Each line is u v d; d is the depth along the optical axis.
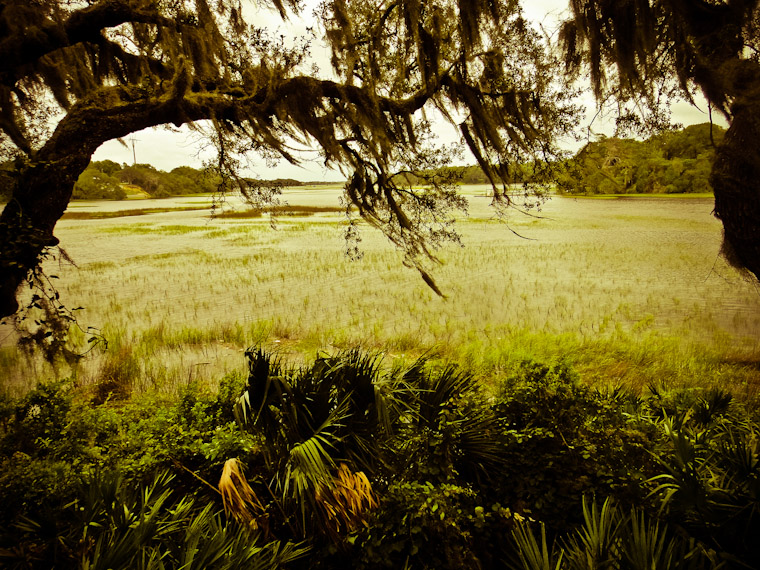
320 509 2.67
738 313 11.16
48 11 3.88
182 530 2.62
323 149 4.79
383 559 2.67
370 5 4.66
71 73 4.70
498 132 4.94
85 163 3.47
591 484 3.14
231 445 3.40
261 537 2.79
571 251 21.27
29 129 4.73
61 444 3.77
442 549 2.71
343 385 3.08
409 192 5.55
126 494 2.76
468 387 3.91
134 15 3.95
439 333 9.90
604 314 11.41
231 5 4.42
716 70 3.39
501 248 22.52
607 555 2.10
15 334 9.17
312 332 9.80
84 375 7.36
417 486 2.98
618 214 40.66
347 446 2.99
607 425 3.67
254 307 12.38
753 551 2.38
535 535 2.97
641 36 3.76
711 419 4.24
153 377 7.20
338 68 4.61
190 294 13.84
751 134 3.26
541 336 8.95
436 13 4.60
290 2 4.37
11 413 4.18
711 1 3.53
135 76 4.75
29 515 2.67
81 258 20.81
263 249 23.44
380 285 14.92
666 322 10.62
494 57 4.63
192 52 4.27
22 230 3.10
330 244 25.28
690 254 19.89
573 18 4.14
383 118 4.86
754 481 2.61
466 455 3.44
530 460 3.32
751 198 3.40
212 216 4.68
